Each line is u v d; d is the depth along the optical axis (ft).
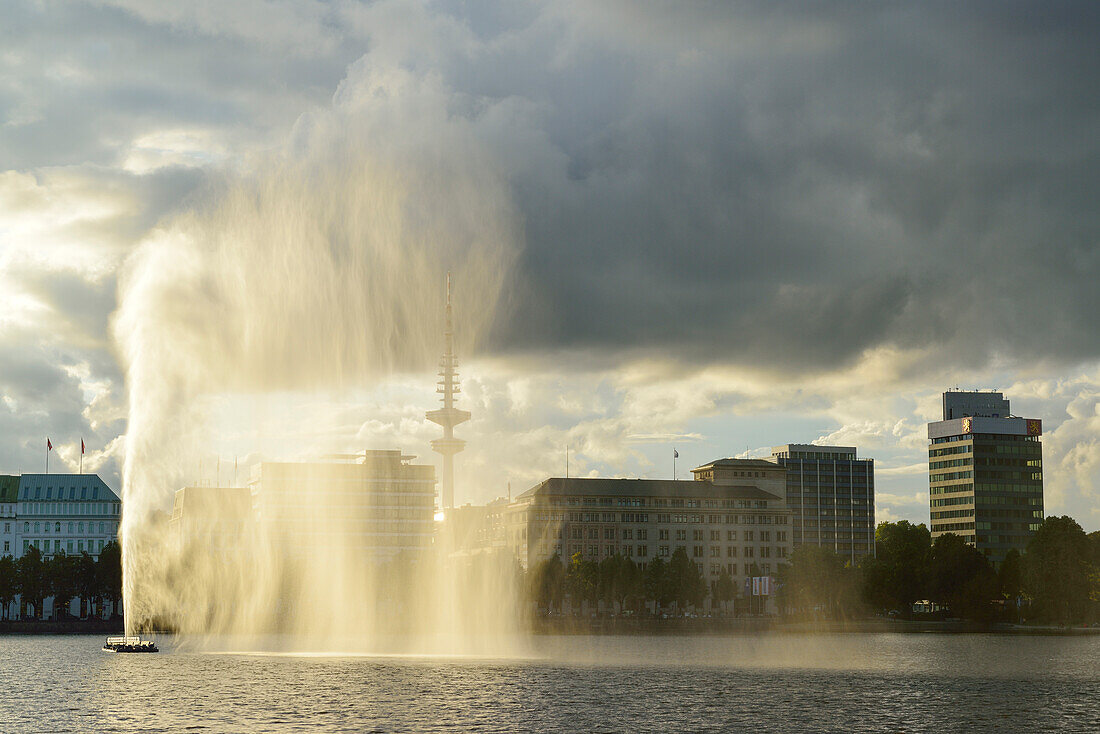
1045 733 357.00
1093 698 440.86
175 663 579.48
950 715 394.32
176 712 388.16
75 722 365.40
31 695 432.66
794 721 378.12
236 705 406.62
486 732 353.51
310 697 431.02
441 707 405.39
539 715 387.55
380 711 394.32
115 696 430.20
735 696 442.09
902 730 362.53
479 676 514.27
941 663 593.83
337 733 349.00
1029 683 492.13
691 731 358.23
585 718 381.19
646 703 419.54
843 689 467.11
